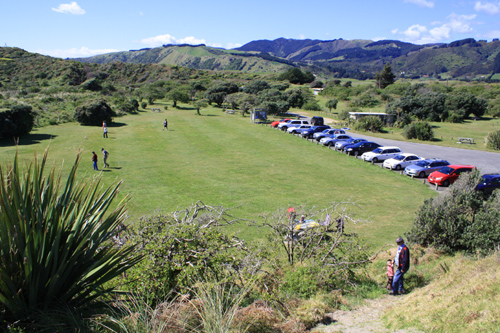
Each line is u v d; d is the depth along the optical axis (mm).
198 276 5645
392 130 49938
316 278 7590
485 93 77688
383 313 6434
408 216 17281
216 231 6848
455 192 11836
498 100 66750
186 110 64875
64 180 20734
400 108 57281
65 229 4473
